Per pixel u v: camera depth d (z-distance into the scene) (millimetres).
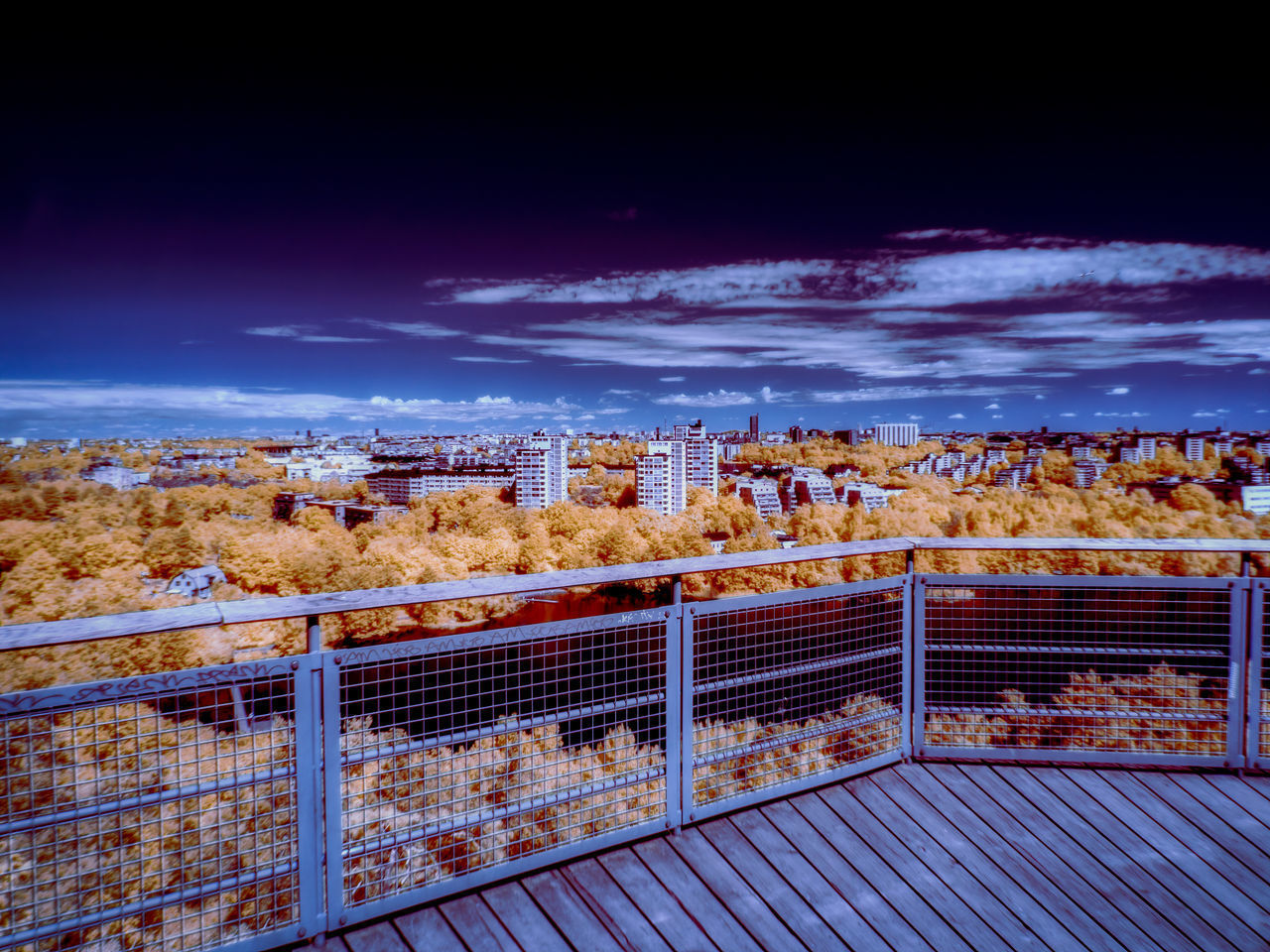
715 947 2361
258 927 2248
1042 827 3100
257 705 2111
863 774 3494
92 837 2088
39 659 20609
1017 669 3588
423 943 2334
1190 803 3283
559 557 72312
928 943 2410
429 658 2309
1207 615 3469
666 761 2914
